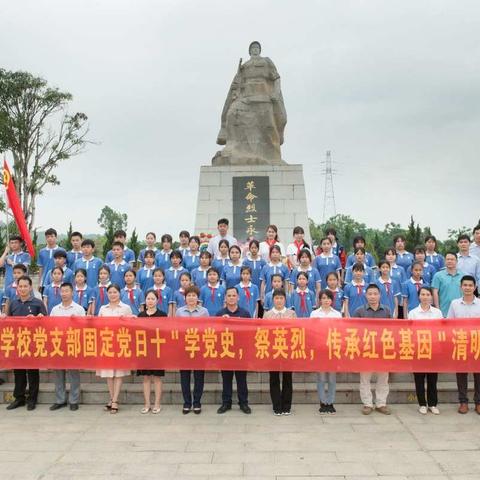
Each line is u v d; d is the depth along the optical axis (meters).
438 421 7.38
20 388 8.26
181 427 7.20
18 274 9.24
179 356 7.93
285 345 7.86
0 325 8.15
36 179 34.56
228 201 17.39
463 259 9.92
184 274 9.55
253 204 17.30
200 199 17.45
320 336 7.84
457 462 5.86
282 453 6.18
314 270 10.13
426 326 7.78
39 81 33.16
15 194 10.84
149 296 8.20
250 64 19.05
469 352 7.69
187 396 7.91
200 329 7.96
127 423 7.39
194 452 6.23
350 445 6.43
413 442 6.52
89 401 8.49
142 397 8.48
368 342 7.79
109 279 10.38
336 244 12.05
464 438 6.65
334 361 7.80
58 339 8.07
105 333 8.02
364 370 7.74
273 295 8.34
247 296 9.45
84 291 9.52
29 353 8.07
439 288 9.33
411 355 7.73
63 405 8.28
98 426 7.27
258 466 5.79
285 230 17.05
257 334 7.90
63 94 34.00
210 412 7.94
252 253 10.73
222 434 6.89
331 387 7.87
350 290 9.55
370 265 11.31
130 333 7.99
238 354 7.89
